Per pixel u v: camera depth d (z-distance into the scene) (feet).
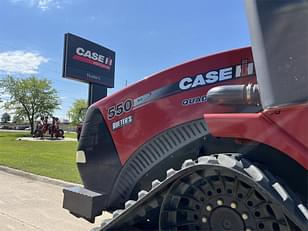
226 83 9.13
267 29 7.48
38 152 57.57
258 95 8.02
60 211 20.20
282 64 7.22
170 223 8.44
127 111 11.03
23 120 173.99
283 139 7.16
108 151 11.37
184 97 9.81
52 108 171.53
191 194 8.32
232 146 8.63
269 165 7.71
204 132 9.30
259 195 7.38
